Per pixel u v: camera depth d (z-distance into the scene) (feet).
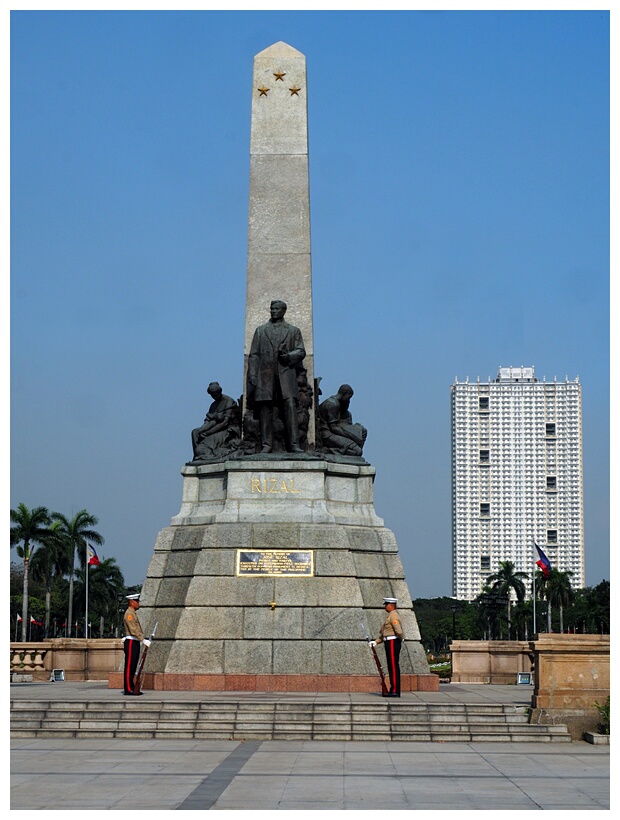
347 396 97.25
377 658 80.59
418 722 70.59
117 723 70.54
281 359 93.66
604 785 53.47
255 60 102.12
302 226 99.19
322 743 67.46
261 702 72.74
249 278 98.48
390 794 51.01
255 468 91.04
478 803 49.06
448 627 524.11
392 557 91.81
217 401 97.81
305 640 85.51
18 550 290.15
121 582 397.60
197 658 85.10
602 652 72.08
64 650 112.47
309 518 89.10
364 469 93.91
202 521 91.25
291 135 100.83
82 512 322.34
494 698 79.77
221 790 51.75
